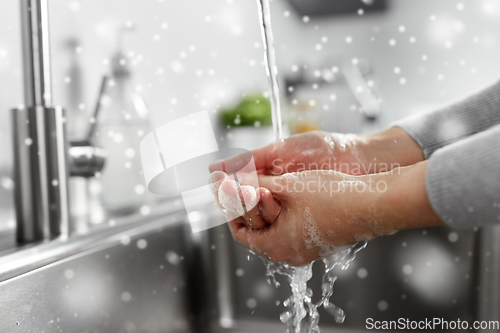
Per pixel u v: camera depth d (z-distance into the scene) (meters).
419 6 2.24
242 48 1.42
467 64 2.17
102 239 0.72
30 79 0.69
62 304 0.65
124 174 0.88
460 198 0.58
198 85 1.20
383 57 2.33
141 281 0.75
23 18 0.69
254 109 1.31
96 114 0.83
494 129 0.58
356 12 2.20
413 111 2.12
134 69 1.00
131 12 1.00
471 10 2.13
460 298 0.83
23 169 0.69
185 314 0.82
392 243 0.85
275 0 1.85
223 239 0.87
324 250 0.68
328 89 2.09
